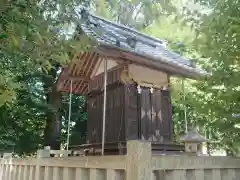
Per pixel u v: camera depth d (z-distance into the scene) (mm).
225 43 3406
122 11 3783
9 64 3314
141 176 2344
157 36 7375
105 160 2779
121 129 5250
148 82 5672
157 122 5684
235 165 3174
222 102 4164
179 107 8352
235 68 3803
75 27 3736
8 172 5383
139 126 5371
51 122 9164
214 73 3949
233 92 3801
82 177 3113
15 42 2400
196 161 2832
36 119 9586
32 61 2889
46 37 2607
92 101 6230
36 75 8828
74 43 2912
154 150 5258
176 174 2635
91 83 6387
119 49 4598
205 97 4805
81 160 3158
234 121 4047
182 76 5879
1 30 2312
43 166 4051
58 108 9094
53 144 8992
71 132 10242
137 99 5469
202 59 4723
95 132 5949
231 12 3209
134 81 5438
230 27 3189
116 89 5539
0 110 8398
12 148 9055
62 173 3527
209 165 2938
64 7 2826
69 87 6734
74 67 6062
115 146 5023
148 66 5367
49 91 9352
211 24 3307
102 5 3498
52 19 2742
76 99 10484
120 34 5797
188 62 5953
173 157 2643
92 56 5793
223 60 3551
